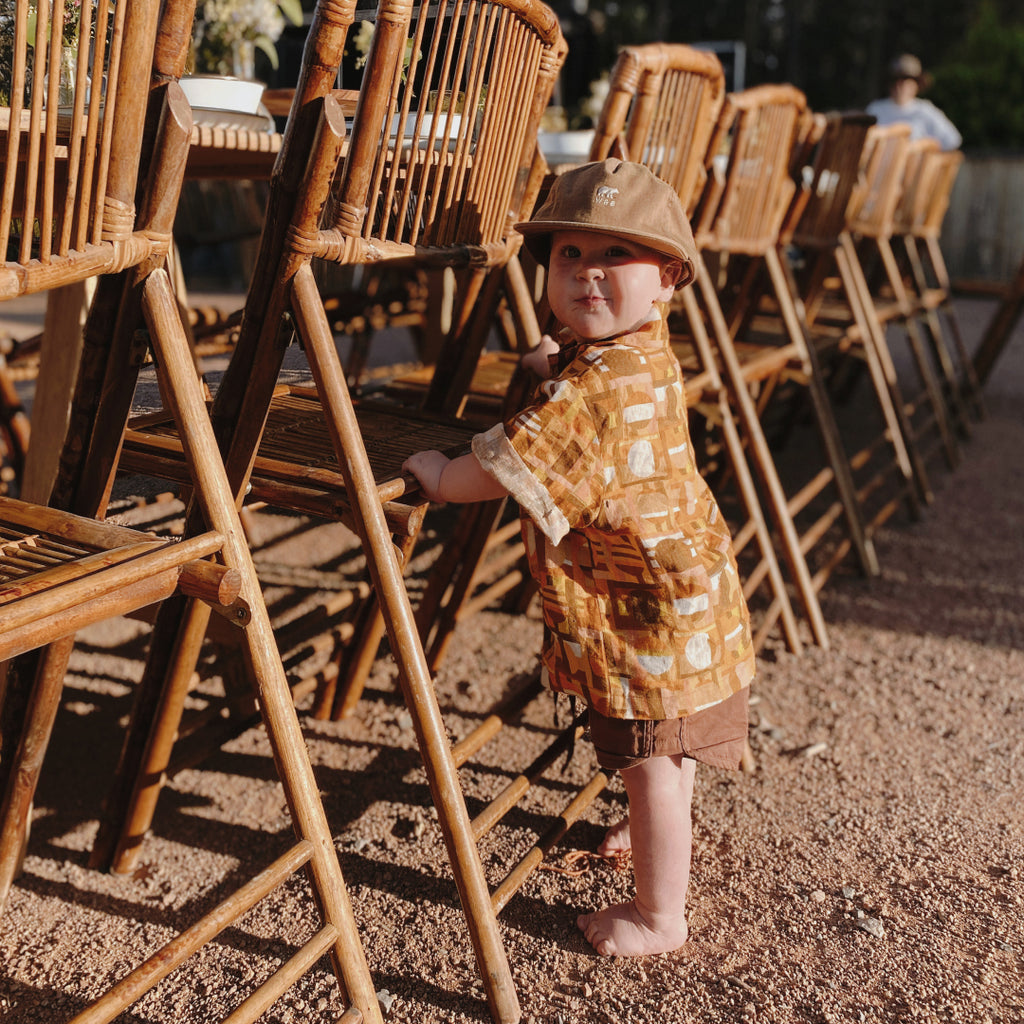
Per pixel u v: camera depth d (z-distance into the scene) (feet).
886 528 13.65
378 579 4.93
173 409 4.56
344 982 4.78
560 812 6.99
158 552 4.23
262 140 5.50
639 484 5.09
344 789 7.25
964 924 5.94
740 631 5.44
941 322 32.60
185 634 5.81
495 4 5.12
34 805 7.02
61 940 5.74
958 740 8.14
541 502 4.90
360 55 5.97
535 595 10.63
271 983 4.42
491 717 6.38
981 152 38.96
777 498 9.74
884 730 8.29
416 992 5.34
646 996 5.35
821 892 6.20
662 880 5.49
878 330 14.37
